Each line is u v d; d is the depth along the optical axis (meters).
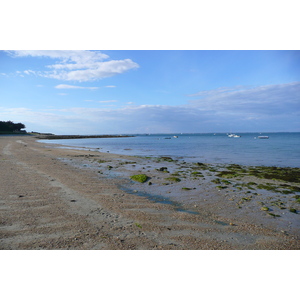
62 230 5.62
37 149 32.03
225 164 20.20
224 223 6.54
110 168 16.30
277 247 5.25
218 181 12.18
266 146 45.41
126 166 17.70
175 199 8.88
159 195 9.39
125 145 54.28
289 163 21.19
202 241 5.38
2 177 11.40
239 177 13.64
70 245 4.93
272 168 17.42
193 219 6.73
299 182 12.43
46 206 7.34
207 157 26.42
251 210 7.74
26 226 5.78
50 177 11.92
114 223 6.18
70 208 7.25
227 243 5.34
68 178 11.91
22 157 20.88
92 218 6.48
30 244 4.91
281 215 7.33
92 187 10.20
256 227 6.30
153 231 5.79
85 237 5.30
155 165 18.73
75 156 24.25
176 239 5.41
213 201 8.70
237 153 31.12
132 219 6.53
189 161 22.42
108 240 5.20
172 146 49.00
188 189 10.45
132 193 9.56
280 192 10.29
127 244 5.07
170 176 13.59
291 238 5.70
